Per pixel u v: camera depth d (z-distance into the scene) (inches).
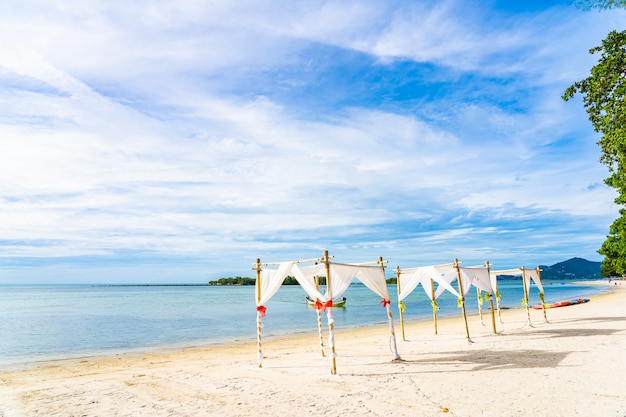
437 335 824.9
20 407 369.1
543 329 807.1
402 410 325.4
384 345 711.1
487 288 796.0
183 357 706.8
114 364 650.8
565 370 435.8
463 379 419.2
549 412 307.1
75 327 1251.2
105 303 2755.9
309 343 837.2
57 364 659.4
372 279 542.0
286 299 3253.0
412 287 762.8
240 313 1780.3
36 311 1971.0
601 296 2380.7
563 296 2844.5
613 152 556.1
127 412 347.6
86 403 377.1
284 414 327.9
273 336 1007.0
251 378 464.1
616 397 335.3
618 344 575.2
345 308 2001.7
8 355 767.7
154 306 2365.9
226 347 835.4
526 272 899.4
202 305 2454.5
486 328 903.7
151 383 453.1
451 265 745.6
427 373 455.5
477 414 309.9
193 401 375.9
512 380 405.7
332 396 373.4
